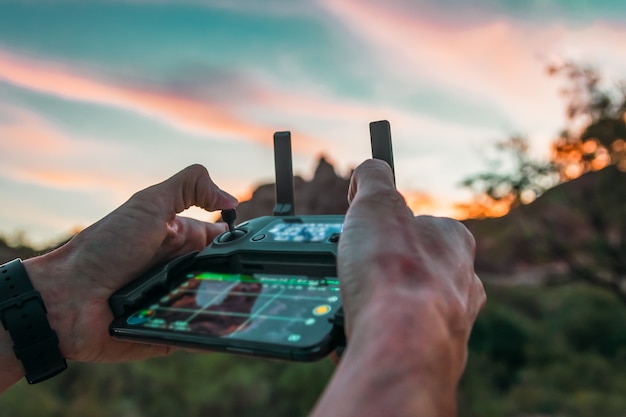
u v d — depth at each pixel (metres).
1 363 0.94
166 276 0.92
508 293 15.62
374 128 0.95
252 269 0.90
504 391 11.40
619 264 11.80
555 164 11.89
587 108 11.61
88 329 1.01
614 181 11.53
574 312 15.20
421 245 0.61
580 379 12.04
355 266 0.58
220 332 0.74
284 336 0.70
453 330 0.52
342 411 0.43
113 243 1.04
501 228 12.52
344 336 0.69
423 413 0.43
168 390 6.88
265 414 6.78
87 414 5.88
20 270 0.98
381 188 0.68
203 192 1.10
